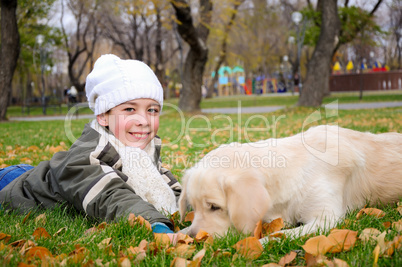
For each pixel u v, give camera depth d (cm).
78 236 251
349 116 1298
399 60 5581
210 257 212
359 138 315
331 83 4284
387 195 307
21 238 241
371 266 191
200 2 2044
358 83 4153
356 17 2664
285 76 6128
